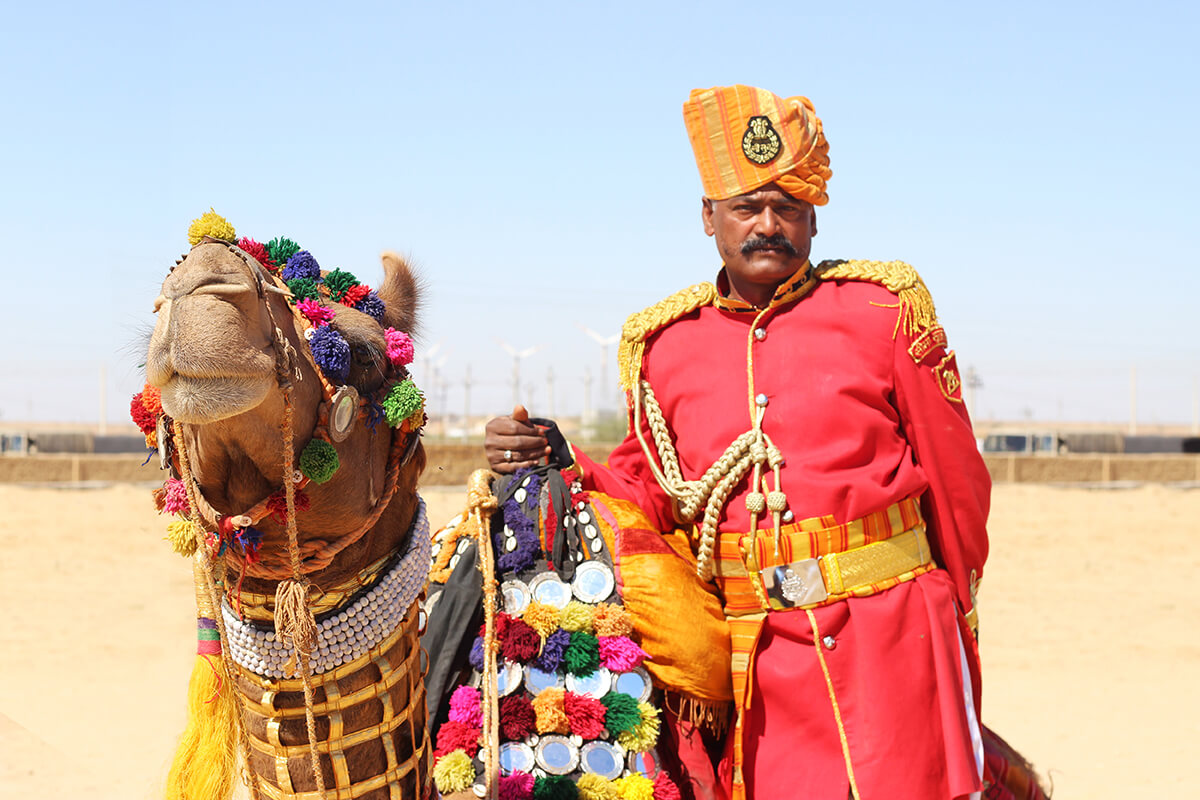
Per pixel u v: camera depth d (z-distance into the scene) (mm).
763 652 3654
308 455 2381
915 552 3713
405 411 2588
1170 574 18812
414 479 2814
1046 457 32906
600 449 26312
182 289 2145
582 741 3367
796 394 3758
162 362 2115
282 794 2688
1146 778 8375
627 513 3738
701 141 3893
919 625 3602
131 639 12602
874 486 3629
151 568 17547
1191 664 12531
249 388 2158
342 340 2445
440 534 3871
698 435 3861
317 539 2545
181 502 2525
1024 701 10867
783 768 3568
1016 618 15102
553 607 3480
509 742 3379
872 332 3789
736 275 3961
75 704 9727
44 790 7074
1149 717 10266
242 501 2410
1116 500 28234
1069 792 8039
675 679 3520
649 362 4062
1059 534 22828
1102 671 12164
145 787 7133
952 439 3797
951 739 3498
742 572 3709
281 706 2668
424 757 2920
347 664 2674
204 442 2330
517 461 3752
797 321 3869
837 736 3525
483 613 3586
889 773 3445
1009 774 4137
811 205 3932
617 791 3291
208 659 2797
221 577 2672
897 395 3809
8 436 39094
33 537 19812
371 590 2688
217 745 2768
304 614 2471
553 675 3445
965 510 3826
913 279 3887
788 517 3639
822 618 3570
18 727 8766
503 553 3611
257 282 2268
